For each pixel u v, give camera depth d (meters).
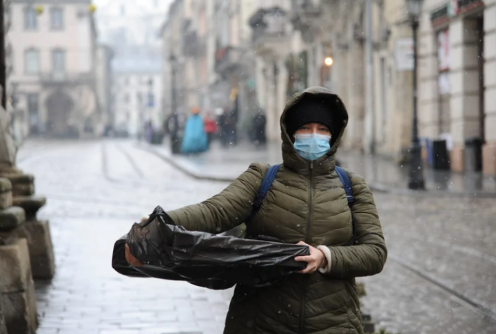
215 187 19.91
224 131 45.09
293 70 40.00
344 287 3.29
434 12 24.64
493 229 11.67
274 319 3.25
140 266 3.30
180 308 6.86
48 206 15.18
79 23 88.12
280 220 3.31
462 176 20.78
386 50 28.78
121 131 97.44
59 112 90.50
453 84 23.73
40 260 7.95
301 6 37.31
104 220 12.91
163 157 35.25
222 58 58.88
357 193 3.44
